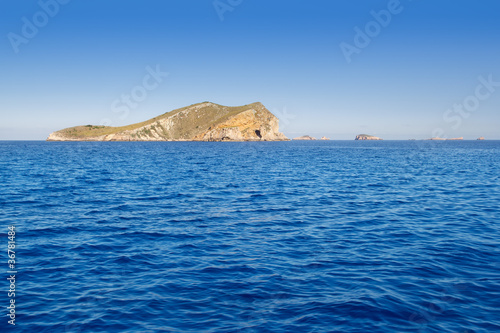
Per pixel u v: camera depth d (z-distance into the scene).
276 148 136.25
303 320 7.29
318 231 14.61
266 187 28.02
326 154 88.88
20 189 25.89
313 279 9.45
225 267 10.38
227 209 19.20
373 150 120.19
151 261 10.91
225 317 7.44
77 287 8.95
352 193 25.05
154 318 7.40
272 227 15.28
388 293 8.53
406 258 11.15
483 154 90.44
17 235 13.71
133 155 79.94
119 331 6.90
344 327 7.02
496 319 7.30
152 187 27.70
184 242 12.98
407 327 7.00
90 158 67.38
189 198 22.75
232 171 41.81
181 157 72.56
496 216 17.55
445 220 16.66
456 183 30.89
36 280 9.39
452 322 7.18
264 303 8.07
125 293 8.60
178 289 8.83
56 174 37.16
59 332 6.84
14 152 92.94
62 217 16.95
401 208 19.59
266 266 10.48
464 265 10.48
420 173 39.84
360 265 10.52
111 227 15.13
